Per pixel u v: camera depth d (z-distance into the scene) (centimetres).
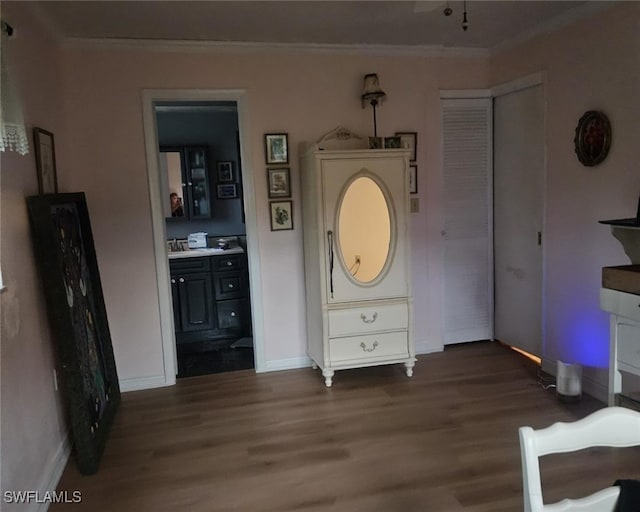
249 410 328
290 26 328
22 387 215
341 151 338
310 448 276
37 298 246
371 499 229
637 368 237
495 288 435
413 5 296
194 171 527
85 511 228
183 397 354
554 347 362
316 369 396
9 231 216
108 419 304
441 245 417
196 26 322
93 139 346
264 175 378
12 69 230
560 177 342
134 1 276
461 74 406
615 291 243
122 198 354
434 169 408
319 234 342
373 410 320
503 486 235
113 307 362
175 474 256
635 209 283
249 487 242
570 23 322
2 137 182
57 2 270
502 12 316
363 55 384
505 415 305
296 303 396
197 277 490
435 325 423
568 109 330
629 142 285
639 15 274
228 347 470
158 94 352
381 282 355
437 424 297
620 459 254
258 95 369
